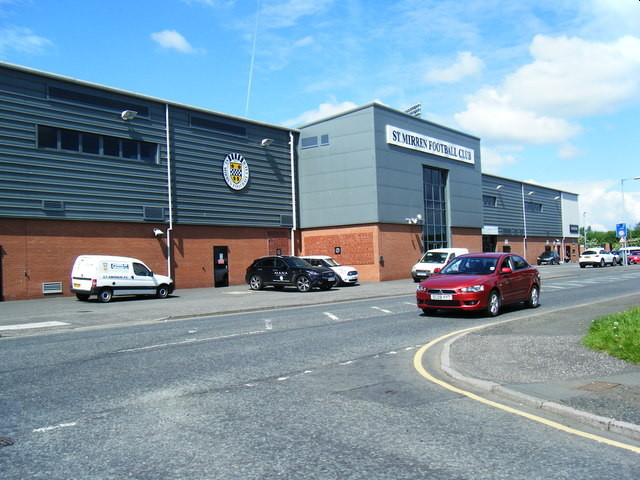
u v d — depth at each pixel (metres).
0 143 19.69
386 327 11.30
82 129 21.95
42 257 20.70
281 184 30.66
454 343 8.60
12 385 6.40
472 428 4.68
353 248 29.97
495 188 49.06
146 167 24.12
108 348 9.05
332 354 8.35
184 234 25.64
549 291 20.38
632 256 58.59
